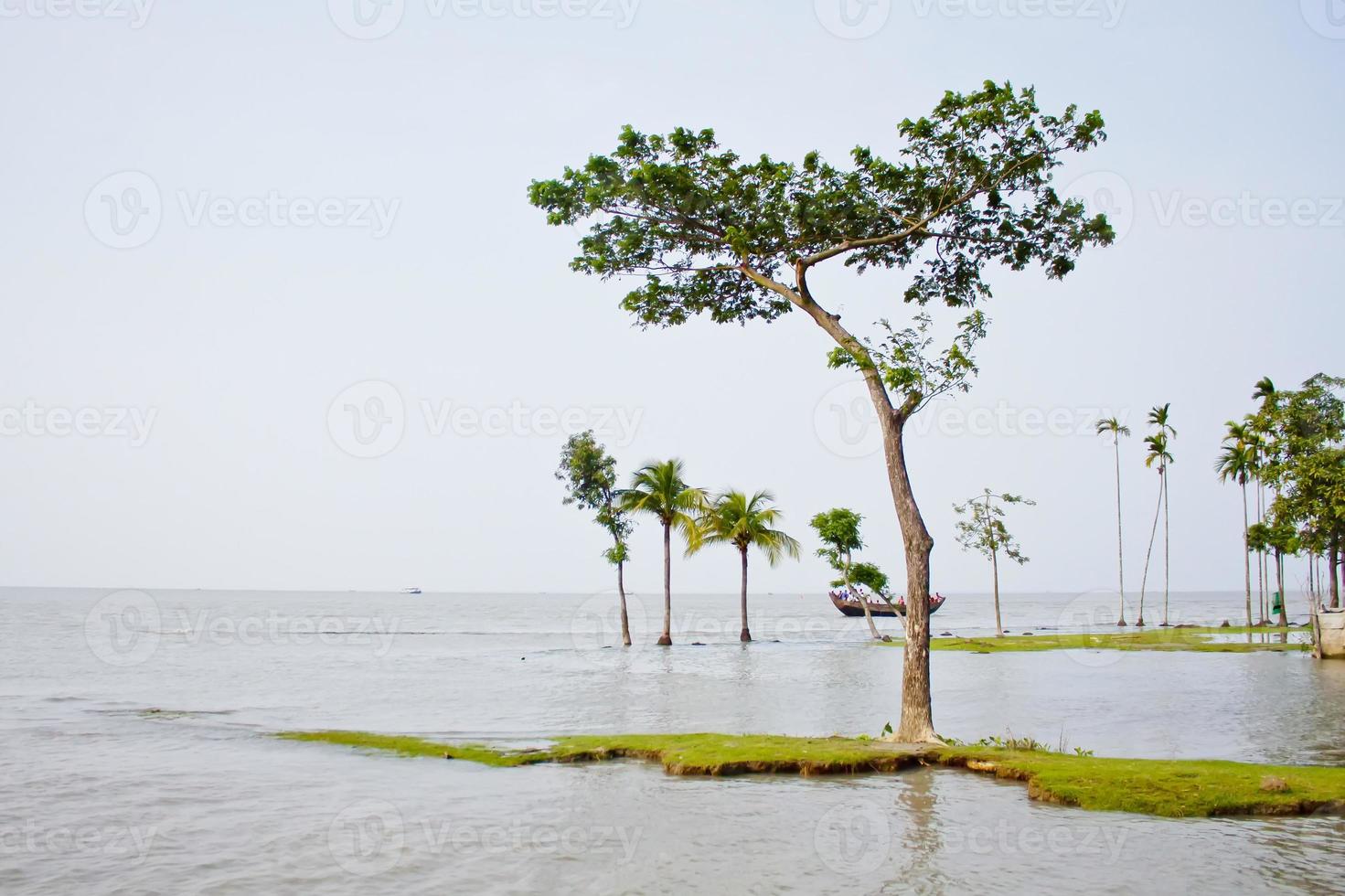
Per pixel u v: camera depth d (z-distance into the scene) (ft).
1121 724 73.97
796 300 64.85
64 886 32.71
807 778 51.08
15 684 113.91
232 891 32.01
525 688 109.29
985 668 133.08
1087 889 31.78
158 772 54.44
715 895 31.30
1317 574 234.38
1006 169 61.67
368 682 116.06
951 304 69.10
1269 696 95.14
